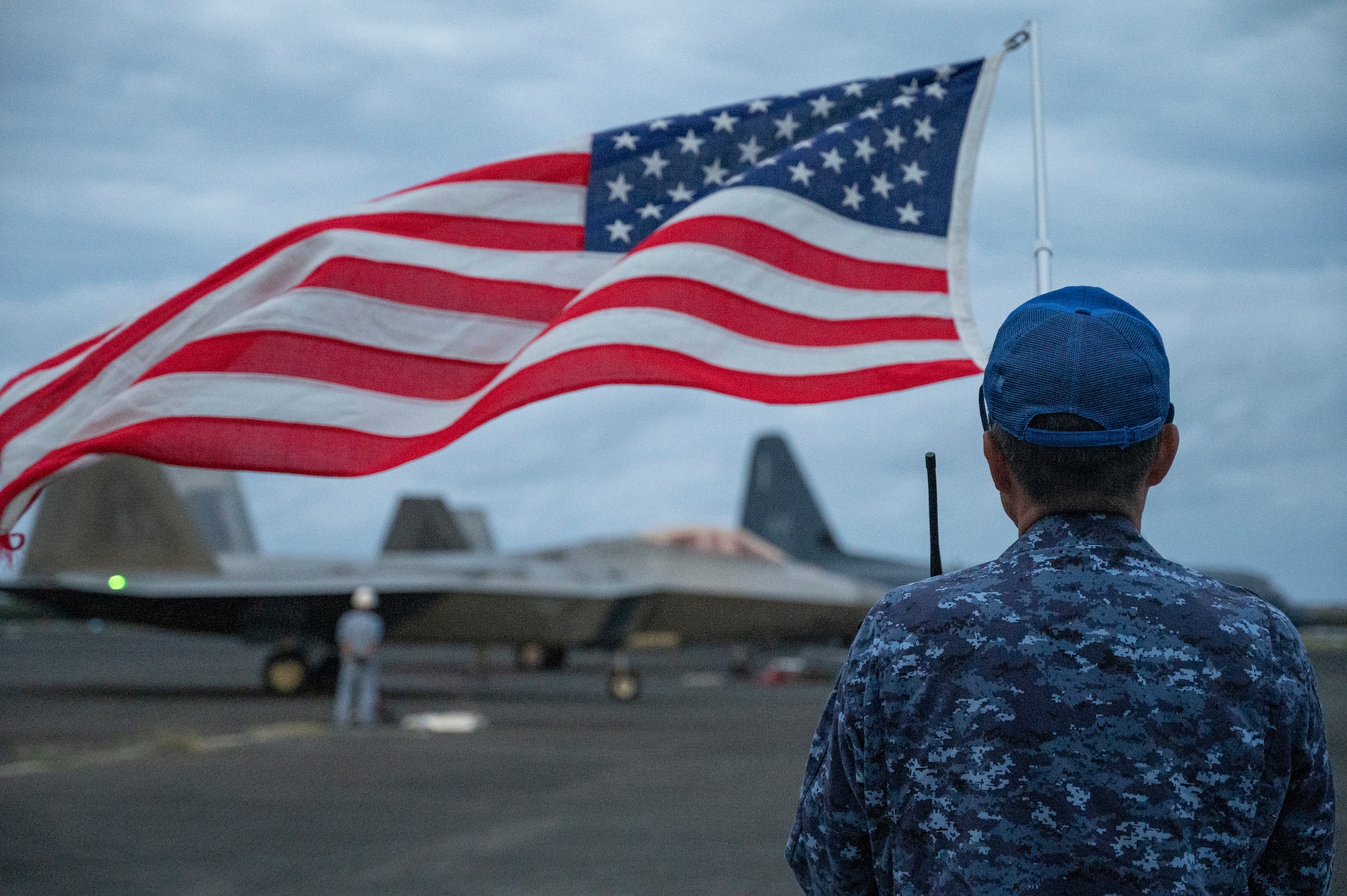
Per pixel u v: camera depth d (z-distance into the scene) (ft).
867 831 6.02
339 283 13.10
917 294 13.23
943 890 5.48
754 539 105.60
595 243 13.89
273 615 89.66
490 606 91.25
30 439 13.14
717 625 100.07
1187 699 5.45
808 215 13.39
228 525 105.50
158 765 44.32
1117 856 5.29
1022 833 5.40
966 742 5.58
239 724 63.31
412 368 13.07
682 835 30.50
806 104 14.33
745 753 50.29
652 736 57.77
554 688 102.17
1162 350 6.17
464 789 38.78
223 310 13.34
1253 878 5.80
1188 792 5.36
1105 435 5.87
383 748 51.03
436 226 13.65
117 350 13.28
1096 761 5.41
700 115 14.38
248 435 12.40
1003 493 6.62
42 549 91.45
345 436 12.53
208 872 25.73
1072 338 5.98
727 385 12.47
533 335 13.39
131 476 92.53
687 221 13.23
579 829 31.42
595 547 99.91
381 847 28.78
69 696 84.74
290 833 30.48
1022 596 5.77
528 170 14.05
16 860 26.94
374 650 62.08
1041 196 12.33
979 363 12.73
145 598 89.76
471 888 24.32
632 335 12.53
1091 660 5.55
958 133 13.82
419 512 108.27
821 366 12.78
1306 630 189.88
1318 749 5.58
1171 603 5.65
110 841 29.17
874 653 5.94
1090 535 5.90
